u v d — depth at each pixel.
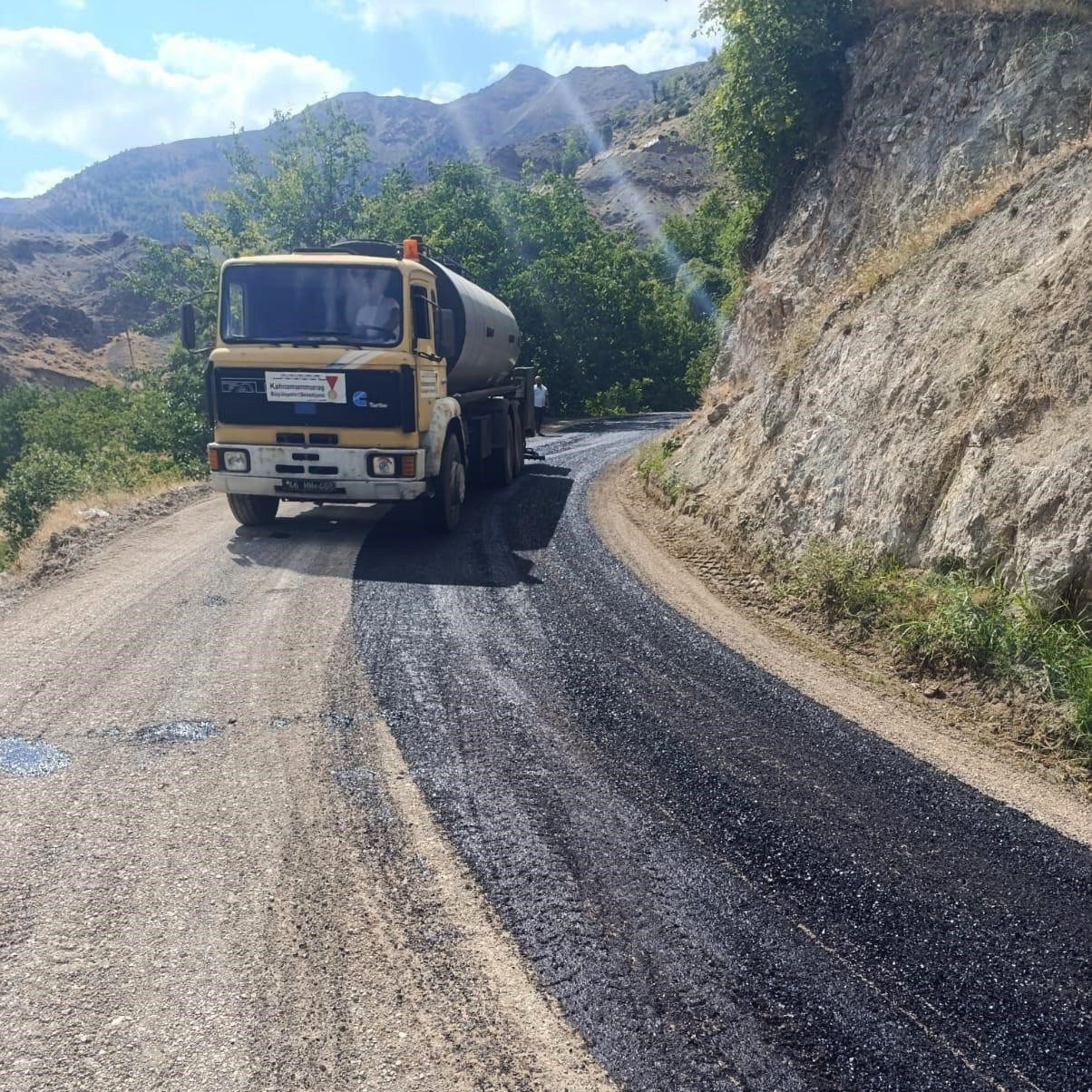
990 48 11.02
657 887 3.61
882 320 9.33
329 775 4.39
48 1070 2.52
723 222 68.38
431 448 9.64
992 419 6.99
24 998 2.80
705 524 10.83
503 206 40.34
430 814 4.08
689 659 6.46
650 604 7.85
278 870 3.58
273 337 9.28
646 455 15.79
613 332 41.12
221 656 5.98
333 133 29.91
